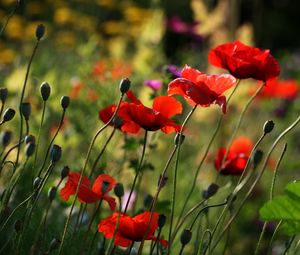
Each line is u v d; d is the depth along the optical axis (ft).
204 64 26.30
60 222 11.53
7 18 9.34
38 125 16.16
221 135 20.77
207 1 23.07
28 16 36.06
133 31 31.76
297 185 7.78
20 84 17.16
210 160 19.04
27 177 12.00
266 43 56.65
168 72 12.55
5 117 8.58
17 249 8.14
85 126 15.70
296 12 57.41
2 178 12.92
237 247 17.37
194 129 20.93
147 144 13.19
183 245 8.08
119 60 22.02
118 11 39.83
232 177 10.78
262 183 19.52
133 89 17.46
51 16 36.45
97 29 37.29
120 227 7.90
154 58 19.70
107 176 8.33
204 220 14.75
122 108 8.13
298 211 7.87
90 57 21.61
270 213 7.93
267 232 17.35
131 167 11.53
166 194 16.02
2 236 10.07
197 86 8.11
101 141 13.79
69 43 31.53
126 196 12.98
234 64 9.31
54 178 13.60
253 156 8.73
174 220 14.84
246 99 21.17
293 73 35.63
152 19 21.24
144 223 7.84
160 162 17.19
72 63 23.22
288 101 24.89
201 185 18.31
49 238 9.97
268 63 9.29
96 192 8.29
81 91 16.85
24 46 31.65
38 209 10.64
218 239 8.71
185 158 19.12
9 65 26.94
